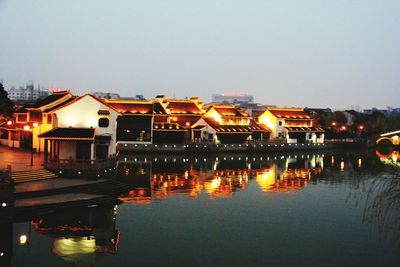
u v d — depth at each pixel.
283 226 43.62
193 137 126.75
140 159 98.75
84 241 36.97
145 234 39.59
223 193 59.84
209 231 41.19
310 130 150.38
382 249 37.22
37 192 46.62
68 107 66.75
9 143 87.62
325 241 39.06
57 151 65.69
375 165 90.81
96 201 47.59
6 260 32.28
